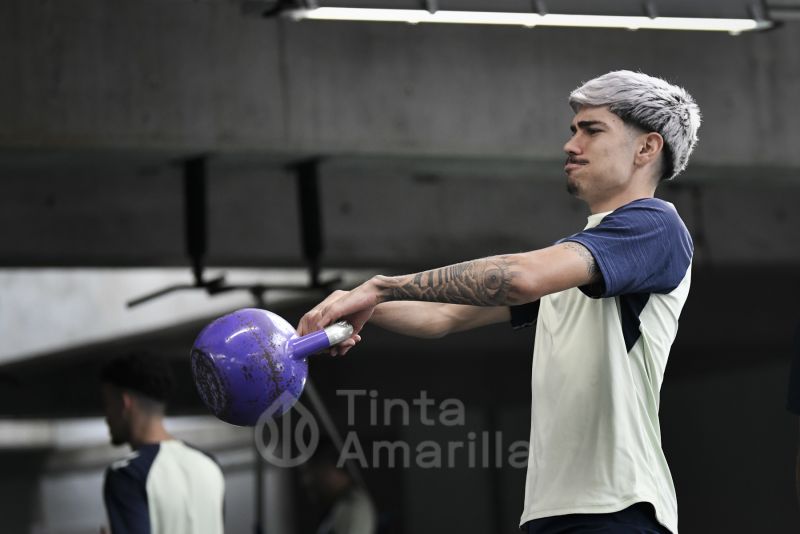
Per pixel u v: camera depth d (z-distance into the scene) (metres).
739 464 16.30
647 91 3.05
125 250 8.80
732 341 14.29
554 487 2.96
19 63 6.73
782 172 8.26
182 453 4.84
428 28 7.49
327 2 5.06
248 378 2.90
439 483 16.89
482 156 7.52
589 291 2.88
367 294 2.89
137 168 8.85
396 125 7.39
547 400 3.02
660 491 2.94
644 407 2.97
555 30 7.69
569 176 3.11
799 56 8.17
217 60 7.10
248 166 8.46
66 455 25.83
